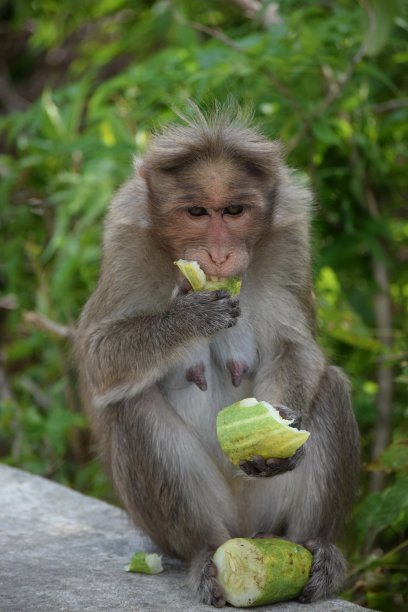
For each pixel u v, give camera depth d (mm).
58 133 15609
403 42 14586
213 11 17562
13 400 16391
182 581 9258
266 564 8680
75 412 16047
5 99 23391
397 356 12906
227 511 9812
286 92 13547
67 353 15695
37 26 22266
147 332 9430
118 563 9688
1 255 17719
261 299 9984
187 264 9164
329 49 14219
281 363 9867
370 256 15453
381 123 15078
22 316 16219
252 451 8523
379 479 13734
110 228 9945
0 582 9078
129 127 14719
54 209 16922
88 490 15664
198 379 9773
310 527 9602
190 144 9203
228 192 9102
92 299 10242
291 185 10109
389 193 15727
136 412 9484
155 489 9398
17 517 10898
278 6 15023
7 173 16750
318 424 9688
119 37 19125
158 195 9406
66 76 23672
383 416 14141
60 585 9047
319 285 15211
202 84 13320
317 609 8805
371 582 11289
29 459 15523
